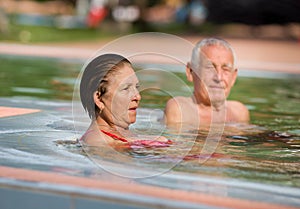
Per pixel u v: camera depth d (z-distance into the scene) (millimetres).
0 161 2889
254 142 3977
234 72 4844
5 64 10359
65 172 2674
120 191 2348
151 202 2211
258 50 15906
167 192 2393
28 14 31594
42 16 30547
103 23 24078
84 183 2457
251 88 8133
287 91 7871
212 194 2418
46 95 6355
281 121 5098
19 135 3697
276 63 12289
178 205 2195
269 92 7691
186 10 29047
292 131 4539
